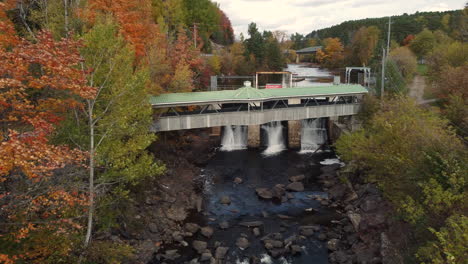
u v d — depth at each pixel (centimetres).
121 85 1986
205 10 10400
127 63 2050
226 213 3262
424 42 9050
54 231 1520
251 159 4878
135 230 2702
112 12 3538
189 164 4450
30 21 3344
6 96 1185
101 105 2038
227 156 5006
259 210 3319
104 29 1927
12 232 1322
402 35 13075
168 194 3441
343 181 3672
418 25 13512
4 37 1298
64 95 1664
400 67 6875
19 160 966
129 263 2353
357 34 12050
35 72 1584
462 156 1859
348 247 2630
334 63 13600
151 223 2859
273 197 3591
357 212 3061
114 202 2197
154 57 3975
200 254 2559
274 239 2775
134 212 2850
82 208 1820
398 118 2591
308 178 4147
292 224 3038
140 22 4178
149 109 2155
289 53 18000
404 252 2002
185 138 5391
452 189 1648
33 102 1569
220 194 3697
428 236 1727
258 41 11031
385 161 2400
